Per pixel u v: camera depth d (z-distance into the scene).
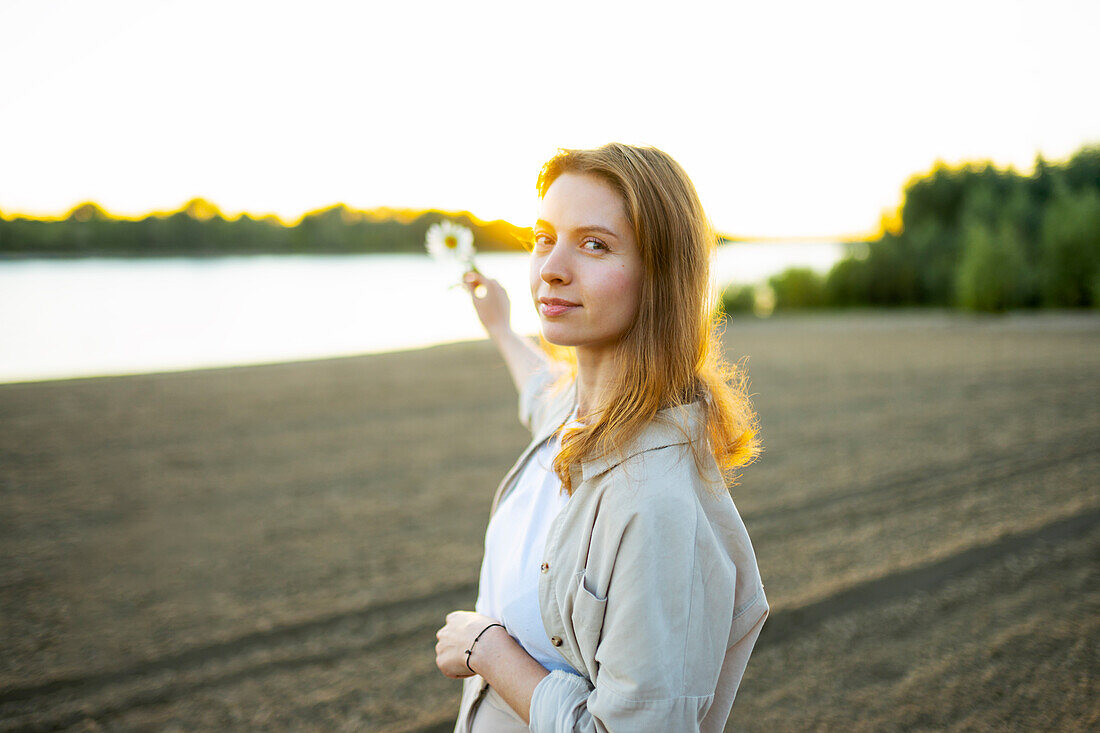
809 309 24.17
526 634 1.12
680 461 0.98
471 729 1.22
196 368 12.20
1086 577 3.98
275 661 3.31
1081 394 8.96
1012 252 20.69
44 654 3.37
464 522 5.09
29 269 32.88
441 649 1.18
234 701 2.99
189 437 7.63
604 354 1.13
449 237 1.79
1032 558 4.25
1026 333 15.98
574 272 1.03
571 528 1.04
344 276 33.75
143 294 24.78
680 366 1.02
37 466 6.55
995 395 9.10
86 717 2.88
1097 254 20.50
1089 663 3.15
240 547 4.68
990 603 3.73
